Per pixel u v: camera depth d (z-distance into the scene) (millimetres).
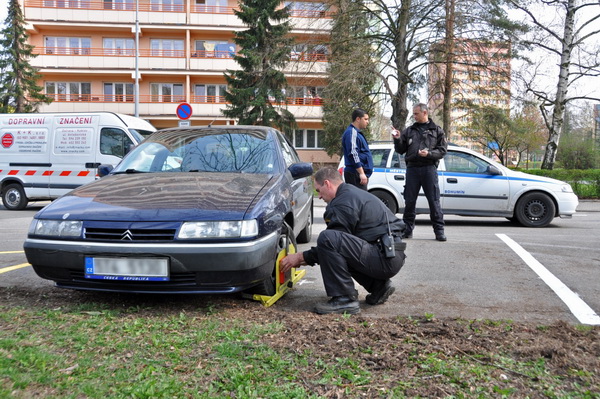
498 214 9672
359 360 2627
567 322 3465
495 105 22500
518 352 2754
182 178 4250
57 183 12727
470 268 5375
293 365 2559
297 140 37375
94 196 3857
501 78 20328
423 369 2512
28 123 13016
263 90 28219
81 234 3422
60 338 2875
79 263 3412
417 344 2887
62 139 12734
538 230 8984
